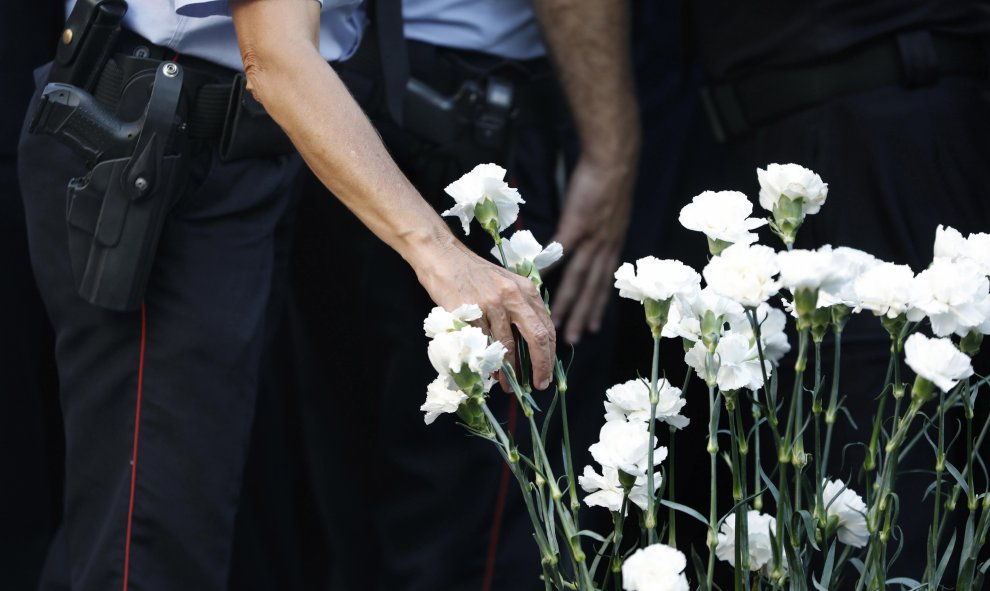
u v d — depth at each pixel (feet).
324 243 12.14
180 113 9.13
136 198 8.97
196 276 9.45
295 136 7.72
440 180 11.46
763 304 5.31
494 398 11.57
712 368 5.13
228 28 9.16
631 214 12.71
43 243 9.53
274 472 13.30
